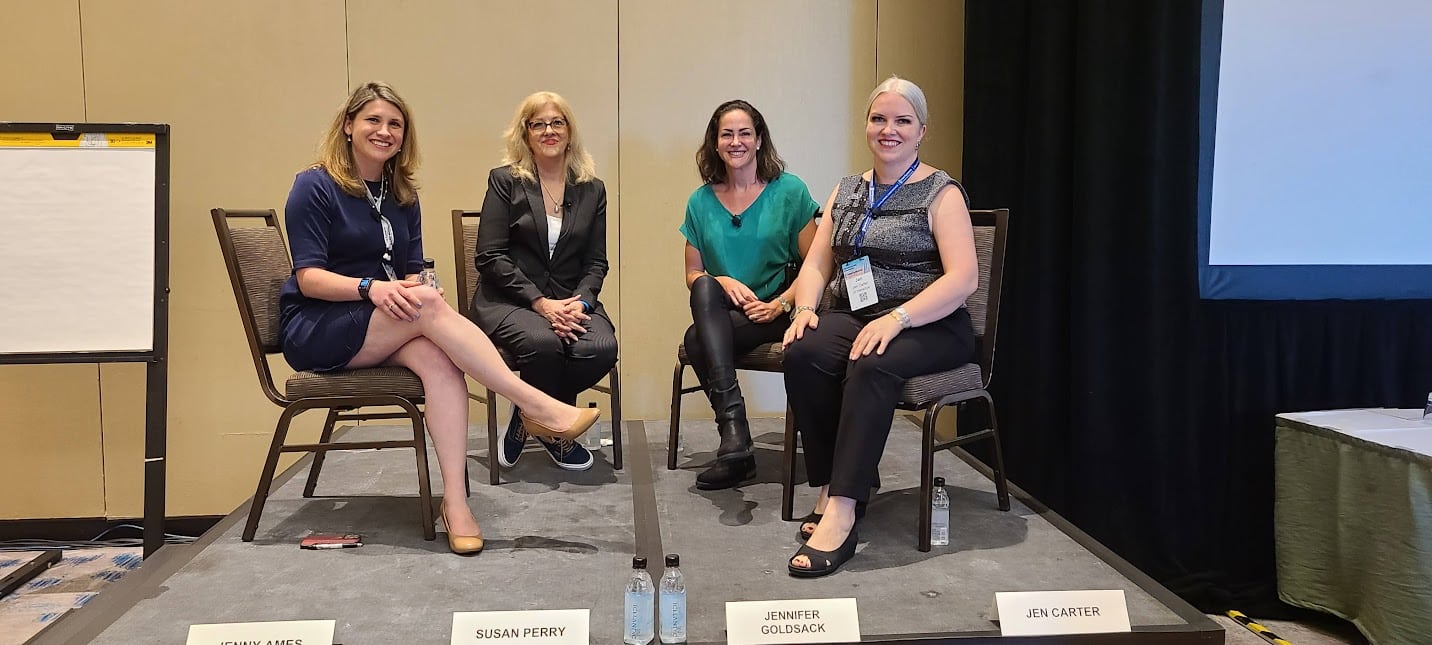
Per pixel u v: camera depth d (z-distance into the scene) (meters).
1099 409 2.79
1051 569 1.94
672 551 2.04
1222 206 2.75
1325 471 2.49
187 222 3.11
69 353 2.36
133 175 2.39
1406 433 2.37
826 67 3.29
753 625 1.61
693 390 2.67
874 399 1.93
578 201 2.62
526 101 2.56
